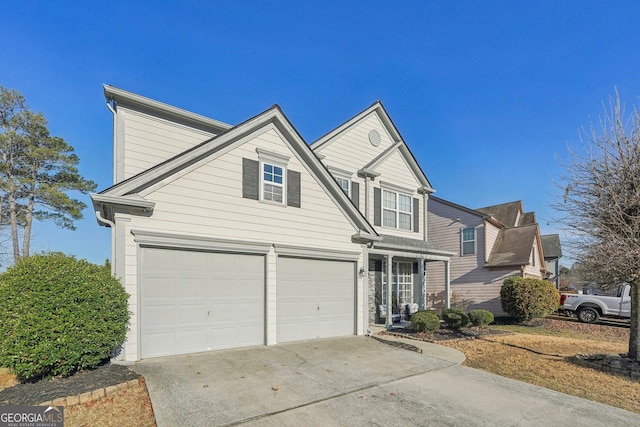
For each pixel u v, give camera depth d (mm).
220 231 8336
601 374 7156
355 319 10891
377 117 15164
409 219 15680
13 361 5129
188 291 7816
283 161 9680
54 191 21188
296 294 9648
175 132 10805
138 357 6973
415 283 16469
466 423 4668
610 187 7402
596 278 8148
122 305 6367
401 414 4898
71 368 5707
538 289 14711
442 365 7531
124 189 7000
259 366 6918
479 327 12555
